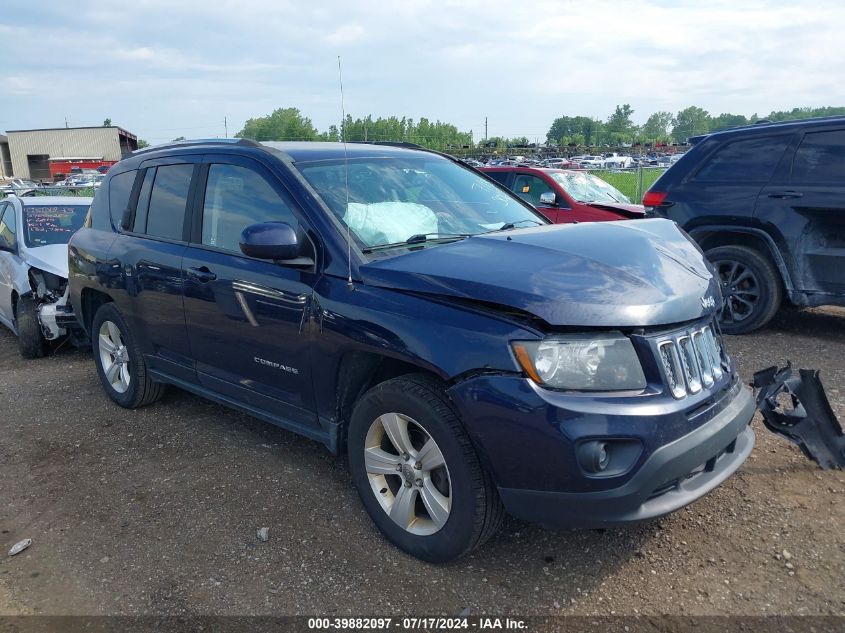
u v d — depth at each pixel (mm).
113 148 72938
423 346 2891
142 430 4844
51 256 6926
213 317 3982
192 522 3582
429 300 2979
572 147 75625
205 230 4137
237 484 3973
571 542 3273
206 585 3055
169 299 4312
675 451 2660
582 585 2959
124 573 3170
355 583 3021
